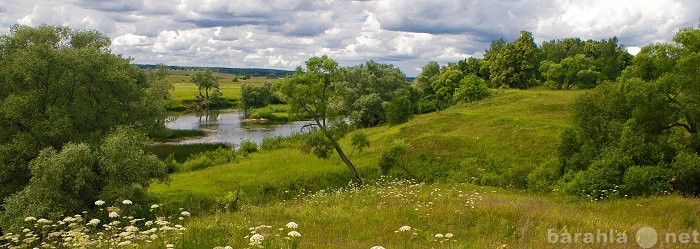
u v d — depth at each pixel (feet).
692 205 59.72
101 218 73.05
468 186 101.14
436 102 297.12
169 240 35.37
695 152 80.23
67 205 73.26
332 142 115.03
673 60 86.02
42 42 114.11
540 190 98.53
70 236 35.65
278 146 171.12
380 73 267.80
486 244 37.09
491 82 339.57
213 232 38.88
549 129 138.82
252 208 62.44
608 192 79.61
